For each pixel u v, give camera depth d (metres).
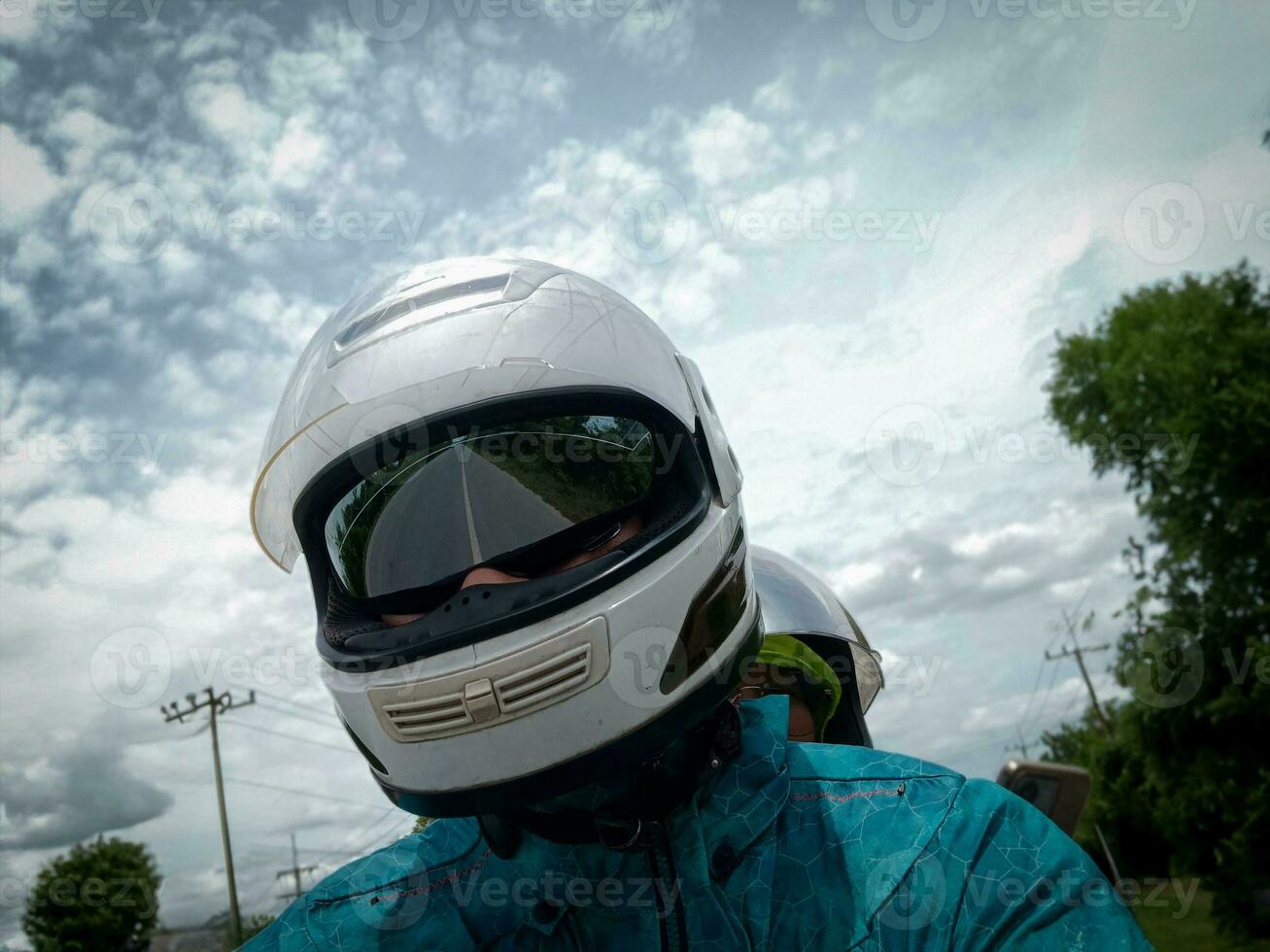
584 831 0.95
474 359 1.07
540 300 1.15
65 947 17.89
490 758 0.93
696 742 0.97
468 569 1.03
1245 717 15.27
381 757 0.99
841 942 0.85
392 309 1.18
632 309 1.25
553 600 0.93
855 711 2.01
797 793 0.96
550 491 1.04
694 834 0.90
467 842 1.05
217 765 18.45
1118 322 20.12
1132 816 23.20
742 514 1.17
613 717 0.92
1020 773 1.28
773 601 2.00
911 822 0.90
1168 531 17.55
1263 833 14.80
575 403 1.07
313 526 1.16
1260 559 15.98
